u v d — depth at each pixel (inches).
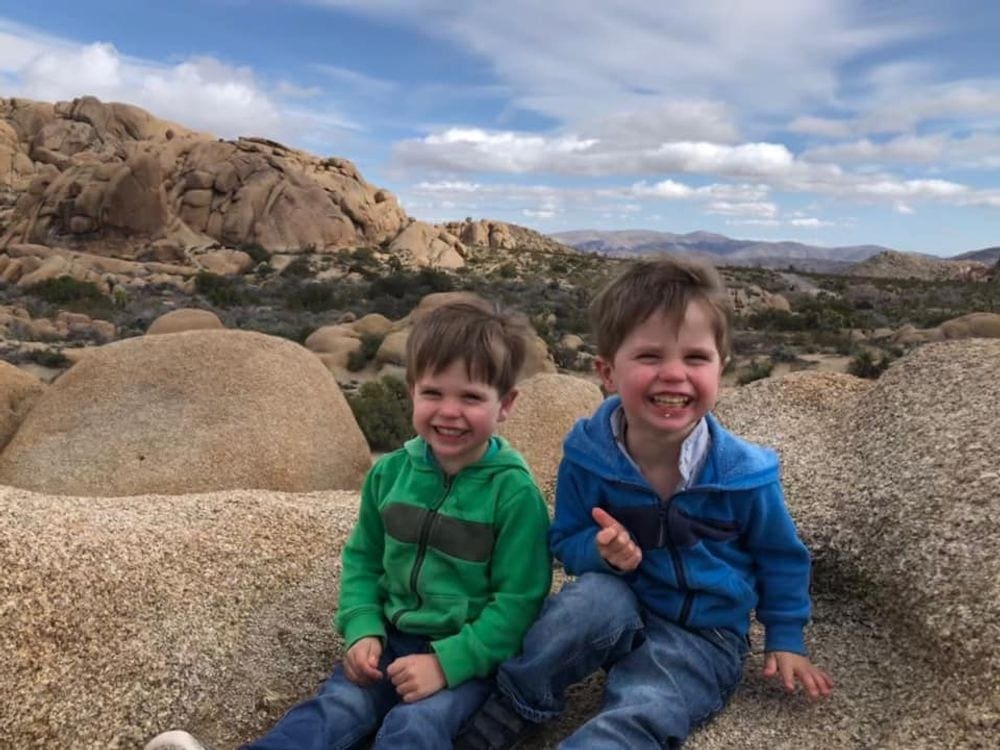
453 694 32.4
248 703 38.8
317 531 54.1
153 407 91.5
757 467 33.7
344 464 95.0
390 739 30.6
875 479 47.1
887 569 41.3
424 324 34.7
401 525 35.5
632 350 32.1
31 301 445.1
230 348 97.8
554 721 36.2
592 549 34.3
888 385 56.8
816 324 432.8
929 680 34.8
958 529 39.2
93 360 97.8
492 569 34.9
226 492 60.7
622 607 32.9
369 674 33.5
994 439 43.9
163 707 37.8
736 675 34.8
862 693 35.7
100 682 37.9
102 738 36.1
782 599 34.7
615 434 34.9
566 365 298.7
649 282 31.9
